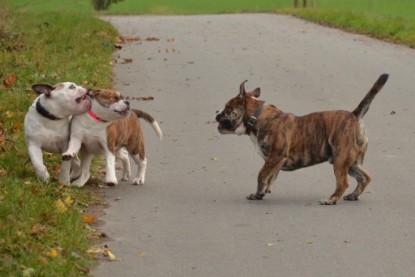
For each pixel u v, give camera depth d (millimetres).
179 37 31203
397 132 16094
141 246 9820
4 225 9516
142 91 20375
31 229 9594
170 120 17250
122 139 12250
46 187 11484
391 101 19047
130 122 12359
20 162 12656
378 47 28094
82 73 20609
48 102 11656
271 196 12023
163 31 33375
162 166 13789
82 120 11781
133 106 18703
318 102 18984
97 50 25453
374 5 55312
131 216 11039
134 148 12539
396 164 13766
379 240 9961
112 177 11945
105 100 11656
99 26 31625
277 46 28547
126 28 34688
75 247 9367
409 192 12148
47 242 9359
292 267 9062
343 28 34312
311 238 10047
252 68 23750
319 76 22344
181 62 24812
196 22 38375
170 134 16047
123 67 23797
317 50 27438
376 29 31938
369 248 9672
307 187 12484
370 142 15320
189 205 11555
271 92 20188
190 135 15930
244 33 32875
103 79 20625
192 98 19531
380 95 19750
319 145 11719
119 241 10008
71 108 11625
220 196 12031
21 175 12273
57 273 8555
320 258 9344
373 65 24156
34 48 24938
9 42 25891
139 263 9227
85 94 11656
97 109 11688
